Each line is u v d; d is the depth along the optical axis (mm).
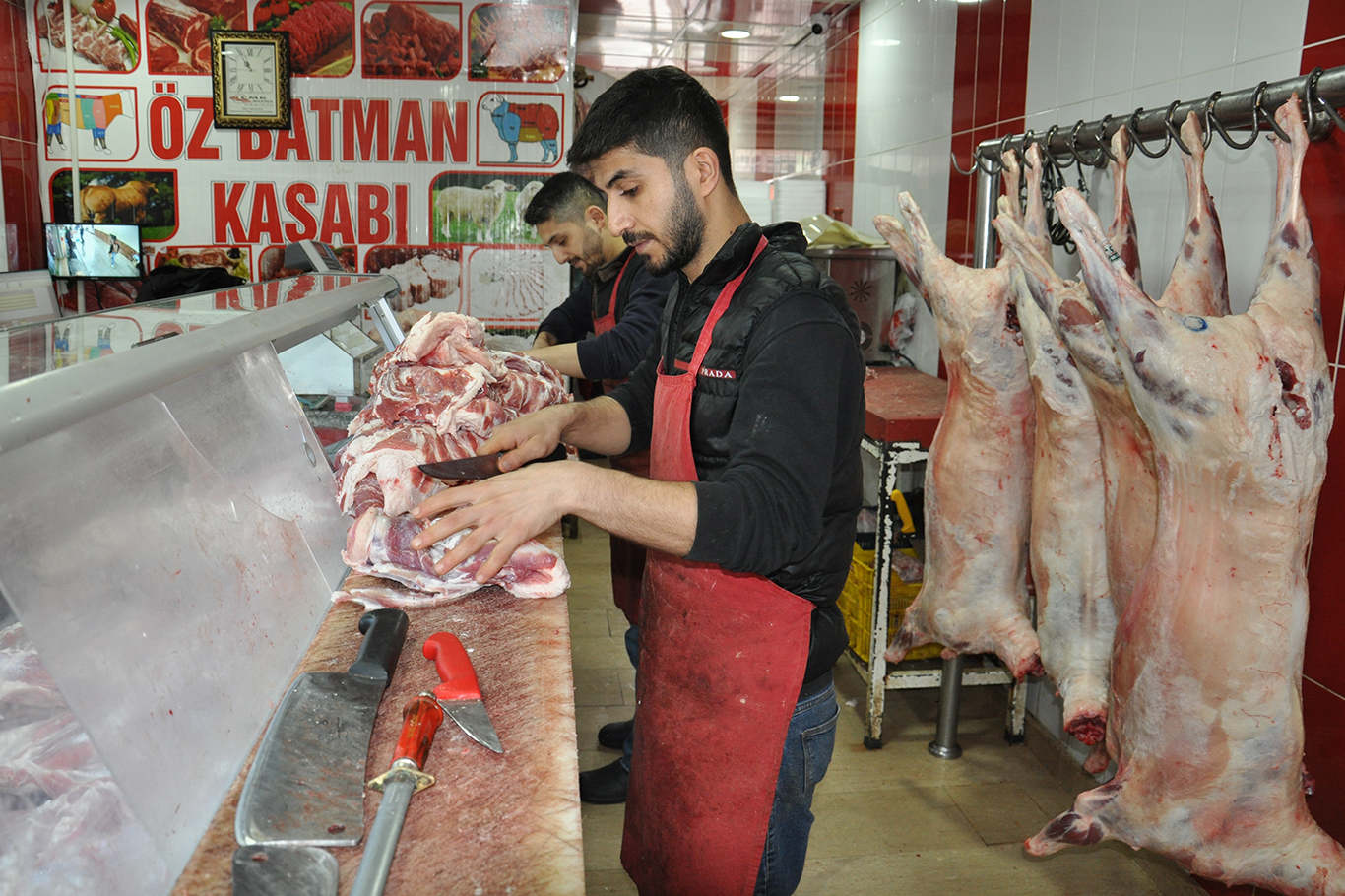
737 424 1256
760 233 1417
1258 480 1395
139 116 4238
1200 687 1489
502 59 4348
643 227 1384
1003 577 2209
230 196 4340
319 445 1452
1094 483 1882
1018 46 2896
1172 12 2203
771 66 5422
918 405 2889
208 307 1327
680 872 1549
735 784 1486
